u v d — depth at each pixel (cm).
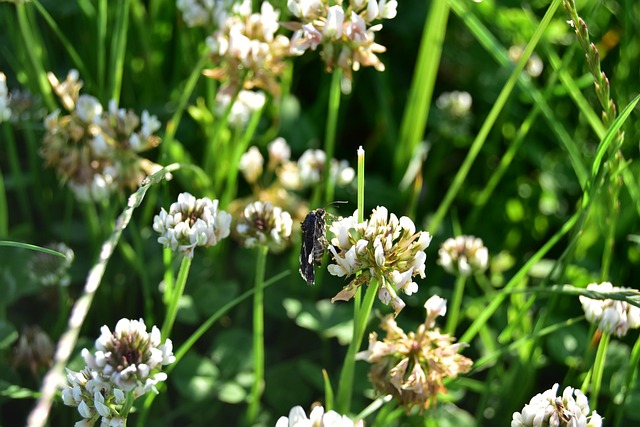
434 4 51
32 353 44
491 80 58
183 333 48
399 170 54
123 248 46
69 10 52
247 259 50
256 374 43
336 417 32
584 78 53
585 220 41
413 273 36
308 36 40
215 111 48
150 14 54
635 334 49
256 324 42
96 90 49
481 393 47
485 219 55
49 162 44
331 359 48
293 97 55
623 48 54
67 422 44
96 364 34
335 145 57
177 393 46
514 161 57
